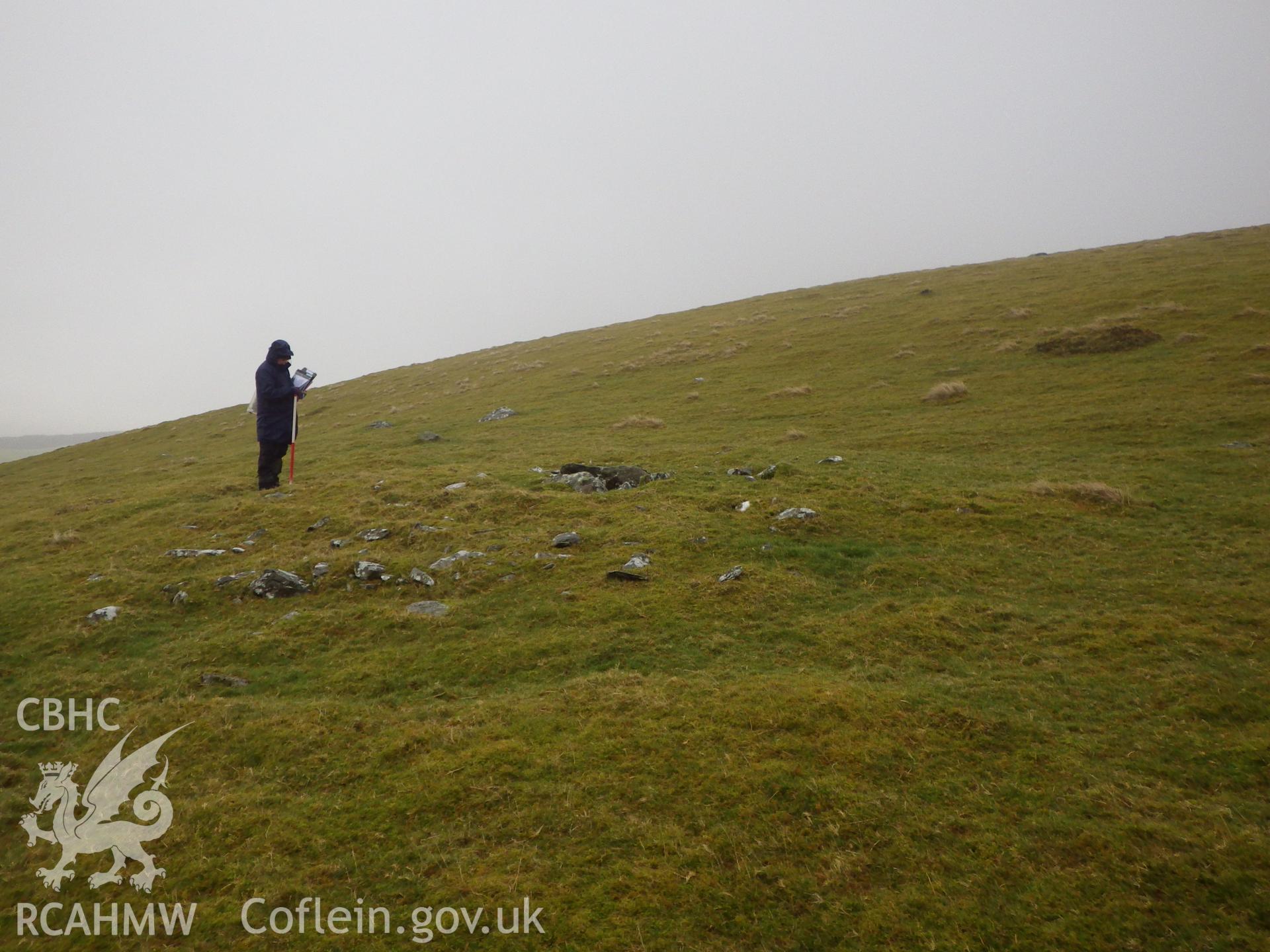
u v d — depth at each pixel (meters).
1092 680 9.30
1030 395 28.56
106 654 12.08
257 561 15.44
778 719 8.53
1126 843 6.27
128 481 32.91
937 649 10.49
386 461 27.48
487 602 12.99
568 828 6.97
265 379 22.22
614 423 32.06
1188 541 14.02
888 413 28.95
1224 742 7.69
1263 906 5.50
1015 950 5.35
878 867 6.25
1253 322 32.19
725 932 5.70
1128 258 54.56
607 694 9.47
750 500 17.33
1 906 6.61
